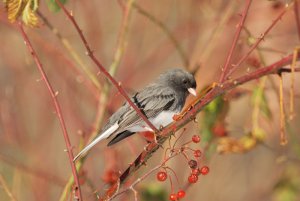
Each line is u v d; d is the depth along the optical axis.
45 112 12.38
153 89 10.41
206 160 10.35
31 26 6.85
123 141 10.65
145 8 12.99
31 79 12.55
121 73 12.71
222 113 10.08
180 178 11.43
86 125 11.99
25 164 11.70
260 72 6.34
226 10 12.18
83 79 10.90
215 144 10.20
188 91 10.66
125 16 10.52
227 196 12.48
